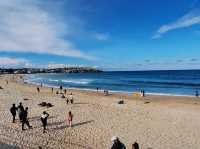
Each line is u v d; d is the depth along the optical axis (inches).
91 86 3080.7
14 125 754.8
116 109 1186.6
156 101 1632.6
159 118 993.5
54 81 4244.6
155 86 3011.8
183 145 647.8
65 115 960.3
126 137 702.5
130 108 1243.2
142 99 1738.4
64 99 1508.4
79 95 1886.1
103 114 1027.3
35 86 2903.5
